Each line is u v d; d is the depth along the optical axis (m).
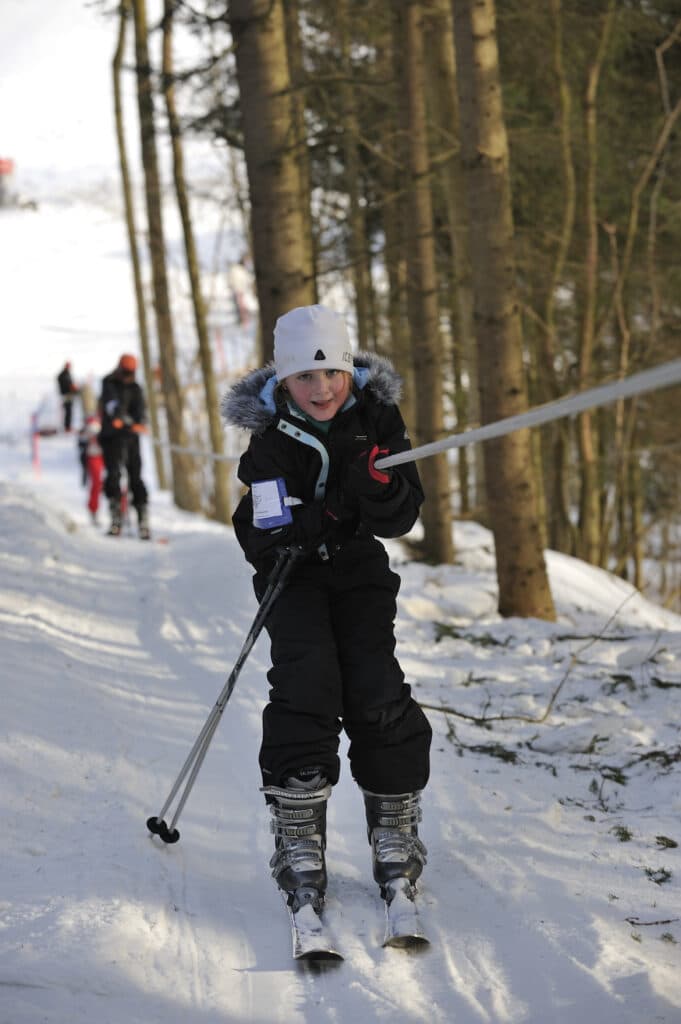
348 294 25.59
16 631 8.32
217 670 8.01
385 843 4.40
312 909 4.20
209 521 21.78
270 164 10.36
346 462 4.38
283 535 4.34
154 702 7.23
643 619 13.39
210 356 23.19
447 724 6.84
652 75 20.11
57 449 38.44
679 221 20.20
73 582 11.09
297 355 4.29
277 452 4.40
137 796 5.50
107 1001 3.71
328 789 4.38
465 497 28.05
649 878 4.63
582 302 20.62
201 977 3.94
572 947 4.07
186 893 4.54
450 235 20.42
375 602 4.51
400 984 3.89
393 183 20.91
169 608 9.91
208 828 5.21
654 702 7.04
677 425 24.00
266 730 4.38
